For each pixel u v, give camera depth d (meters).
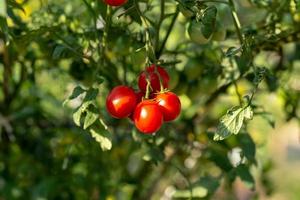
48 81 1.15
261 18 0.96
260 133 1.20
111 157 1.10
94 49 0.87
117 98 0.72
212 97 1.02
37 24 0.91
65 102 0.74
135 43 0.85
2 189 1.09
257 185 1.30
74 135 1.07
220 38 0.84
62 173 1.07
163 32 1.04
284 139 2.07
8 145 1.12
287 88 1.05
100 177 1.07
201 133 1.02
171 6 0.89
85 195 1.07
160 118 0.71
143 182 1.16
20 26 0.91
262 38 0.87
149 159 0.88
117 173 1.12
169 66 0.86
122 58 0.91
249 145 0.91
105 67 0.89
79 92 0.74
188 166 1.19
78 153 1.07
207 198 0.95
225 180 1.16
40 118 1.11
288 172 2.61
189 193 0.94
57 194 1.05
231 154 1.00
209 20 0.75
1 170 1.12
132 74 0.98
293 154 2.85
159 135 0.90
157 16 1.00
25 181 1.11
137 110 0.72
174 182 1.16
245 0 0.96
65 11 0.95
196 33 0.81
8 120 1.08
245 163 0.93
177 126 1.05
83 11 0.94
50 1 1.00
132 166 1.13
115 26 0.85
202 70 0.92
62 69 1.03
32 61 0.98
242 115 0.71
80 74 0.93
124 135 1.05
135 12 0.79
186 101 1.11
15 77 1.13
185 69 0.92
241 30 0.89
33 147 1.11
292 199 2.35
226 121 0.71
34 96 1.11
